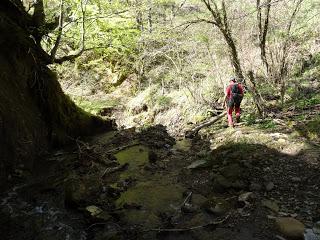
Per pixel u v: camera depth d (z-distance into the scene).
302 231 5.29
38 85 10.83
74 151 10.60
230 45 9.87
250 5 11.43
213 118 11.46
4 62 9.60
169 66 16.20
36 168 9.02
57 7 11.51
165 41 13.66
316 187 6.43
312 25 12.79
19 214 6.56
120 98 17.39
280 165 7.37
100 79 18.50
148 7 12.57
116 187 7.75
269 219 5.80
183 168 8.52
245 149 8.29
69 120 12.18
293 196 6.33
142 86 17.36
